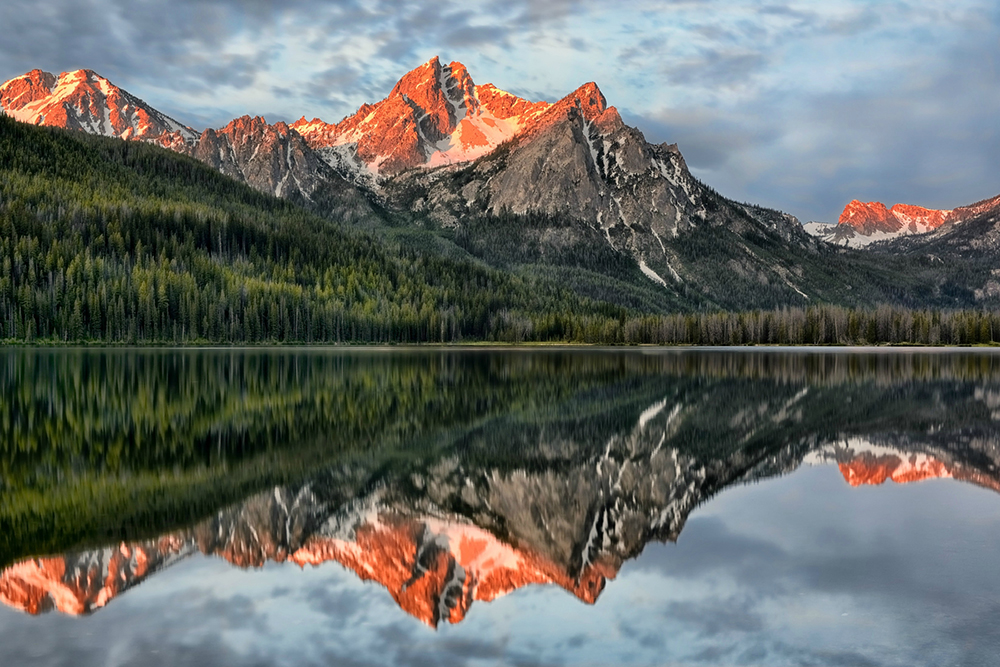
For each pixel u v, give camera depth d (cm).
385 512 2328
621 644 1341
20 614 1461
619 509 2394
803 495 2591
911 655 1284
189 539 2005
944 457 3350
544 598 1585
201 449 3412
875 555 1856
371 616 1473
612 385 6975
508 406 5200
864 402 5572
